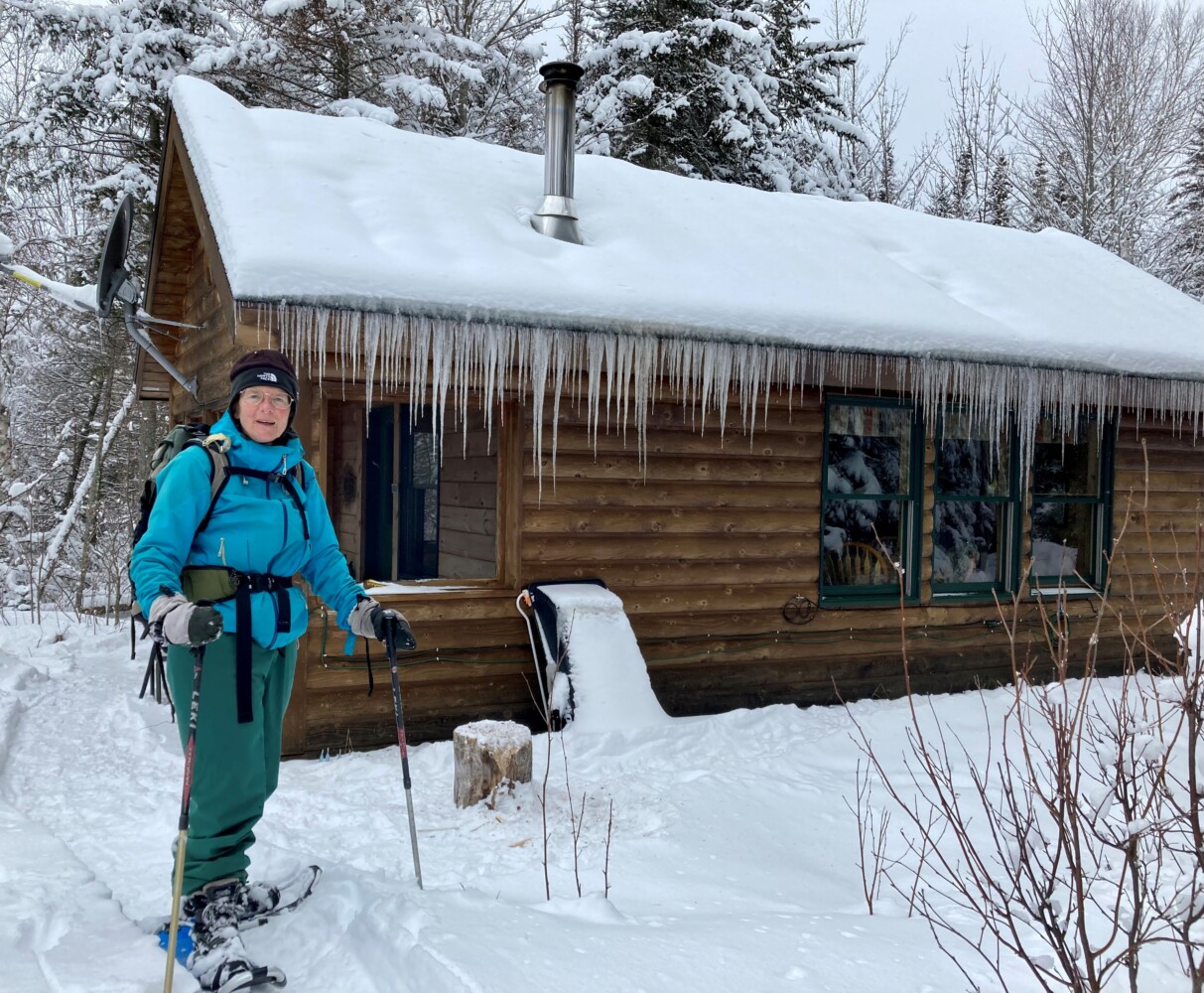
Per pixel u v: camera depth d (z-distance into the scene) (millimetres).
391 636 3240
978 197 26422
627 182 8000
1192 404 7500
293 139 6531
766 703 6699
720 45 16812
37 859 3404
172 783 4660
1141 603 7922
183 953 2699
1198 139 22625
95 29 14047
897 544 7199
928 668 7199
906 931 2992
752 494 6652
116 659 8039
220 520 2871
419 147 7254
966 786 4855
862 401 6949
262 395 2957
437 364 5258
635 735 5430
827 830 4277
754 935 2812
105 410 15141
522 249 6047
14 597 14547
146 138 15094
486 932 2648
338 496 8977
